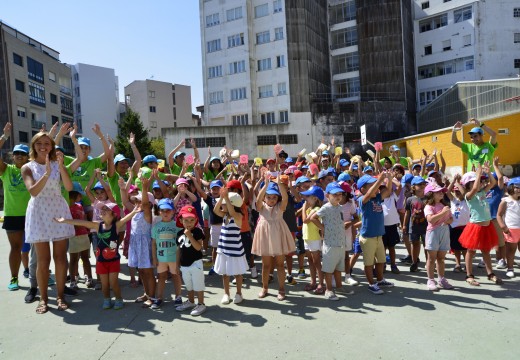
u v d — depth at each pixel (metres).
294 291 5.96
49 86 42.72
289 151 39.06
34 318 4.94
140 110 64.06
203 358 3.76
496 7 42.22
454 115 32.12
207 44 44.31
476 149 7.44
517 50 42.38
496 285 5.80
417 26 46.62
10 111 35.75
